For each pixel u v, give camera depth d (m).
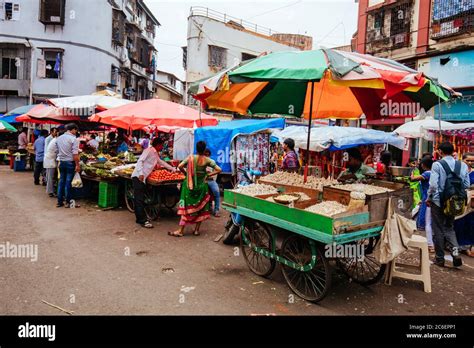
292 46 31.97
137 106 8.98
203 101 6.00
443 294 4.82
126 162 10.36
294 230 4.29
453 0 14.47
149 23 36.50
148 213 8.50
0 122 17.84
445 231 5.85
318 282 4.58
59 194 9.14
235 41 28.02
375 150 13.59
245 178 7.42
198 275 5.09
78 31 23.94
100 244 6.29
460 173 5.64
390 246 4.31
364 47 18.84
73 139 9.00
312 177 5.92
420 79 4.01
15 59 23.61
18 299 4.14
